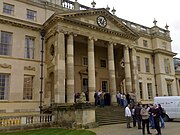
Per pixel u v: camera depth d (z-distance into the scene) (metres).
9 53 23.36
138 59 35.78
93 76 24.02
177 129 14.75
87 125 16.44
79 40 27.92
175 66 47.28
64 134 13.51
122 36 28.27
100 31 26.12
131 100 24.58
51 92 23.97
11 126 16.41
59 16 22.73
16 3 24.91
